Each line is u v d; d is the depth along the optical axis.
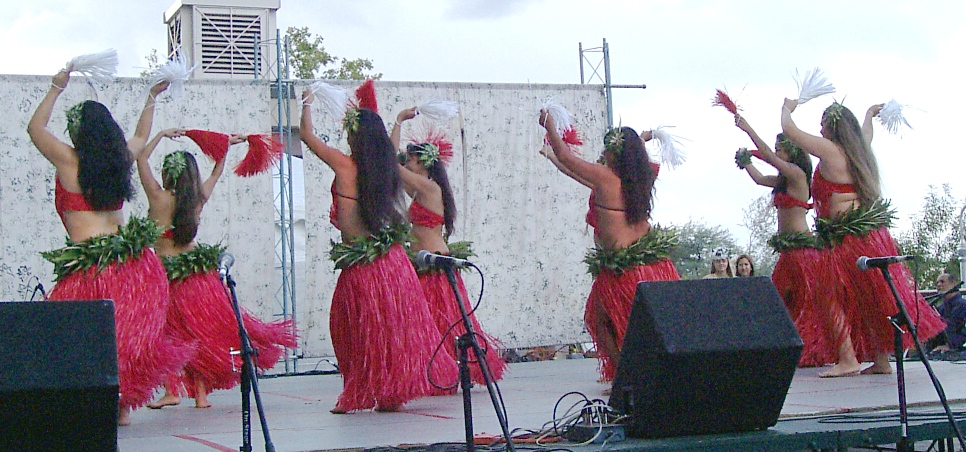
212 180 5.00
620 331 4.71
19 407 2.53
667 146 5.07
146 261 3.98
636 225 4.83
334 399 5.07
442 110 5.02
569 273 7.60
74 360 2.59
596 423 3.19
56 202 3.99
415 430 3.59
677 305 3.06
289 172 7.05
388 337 4.20
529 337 7.51
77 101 6.79
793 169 5.48
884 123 5.48
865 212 5.26
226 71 9.01
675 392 3.05
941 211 11.36
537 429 3.49
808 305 5.43
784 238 5.53
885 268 3.44
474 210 7.43
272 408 4.62
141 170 4.76
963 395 4.24
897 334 3.30
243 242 7.02
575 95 7.59
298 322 7.23
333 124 7.25
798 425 3.37
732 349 3.03
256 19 8.77
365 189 4.29
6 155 6.68
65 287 3.85
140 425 4.04
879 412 3.71
